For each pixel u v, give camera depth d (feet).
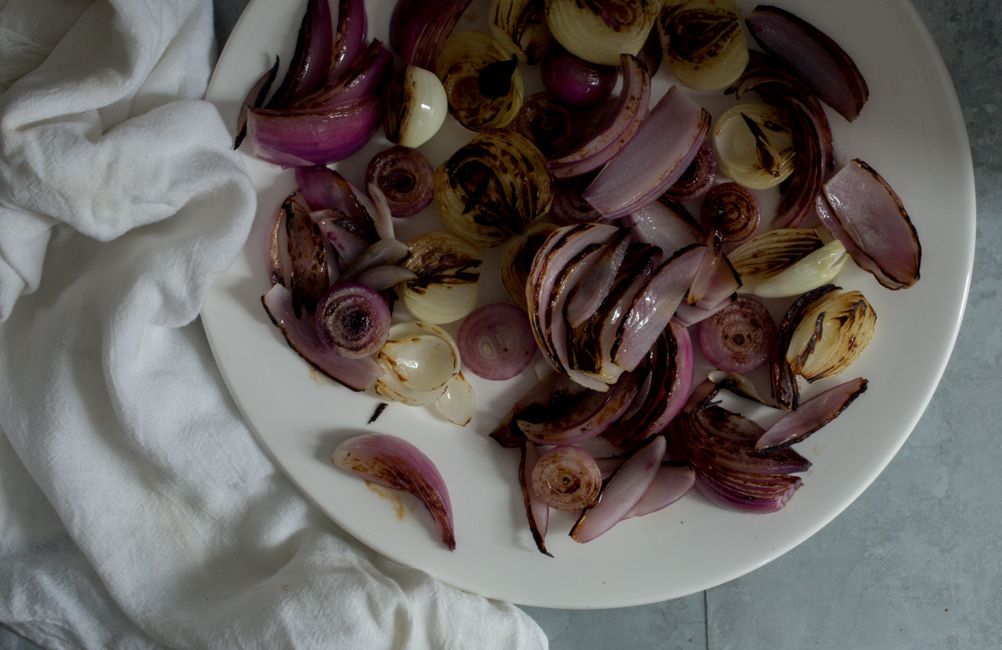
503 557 1.66
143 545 1.67
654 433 1.65
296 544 1.69
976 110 1.74
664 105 1.59
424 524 1.65
